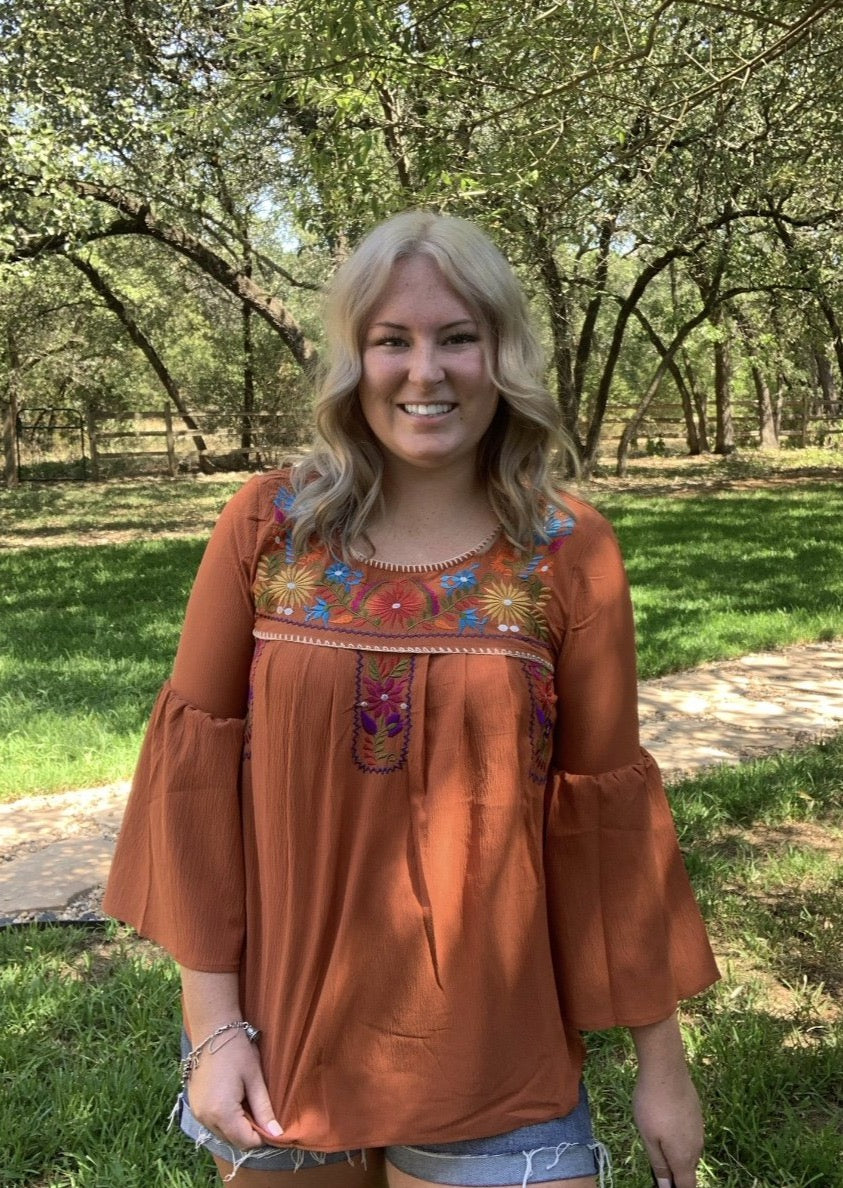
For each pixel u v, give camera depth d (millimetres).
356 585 1437
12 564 11867
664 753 5355
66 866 4066
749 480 21938
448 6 5328
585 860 1480
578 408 22016
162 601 9320
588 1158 1432
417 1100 1381
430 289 1452
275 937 1435
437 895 1371
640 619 8109
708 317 22469
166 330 27031
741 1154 2482
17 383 23906
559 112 5730
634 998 1475
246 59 7664
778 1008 3045
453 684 1376
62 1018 3004
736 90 6410
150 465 26562
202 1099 1433
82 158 11266
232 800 1504
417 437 1422
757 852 4129
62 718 5789
